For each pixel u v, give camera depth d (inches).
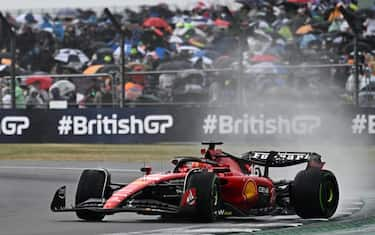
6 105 4288.9
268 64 4328.3
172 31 4904.0
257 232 1247.5
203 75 4160.9
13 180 2610.7
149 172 1466.5
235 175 1464.1
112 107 3855.8
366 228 1339.8
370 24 4645.7
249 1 4889.3
